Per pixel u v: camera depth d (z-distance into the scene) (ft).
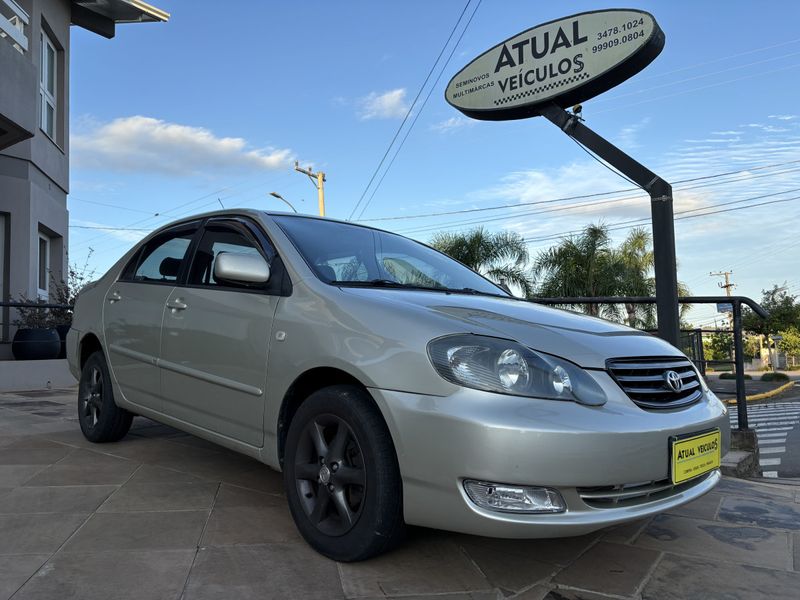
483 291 12.33
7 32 24.63
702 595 8.13
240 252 11.30
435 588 7.95
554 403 7.48
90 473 12.44
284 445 9.52
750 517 11.39
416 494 7.69
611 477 7.40
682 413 8.56
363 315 8.69
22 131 25.54
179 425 11.76
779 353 163.53
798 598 8.09
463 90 21.76
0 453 13.93
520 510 7.25
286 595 7.62
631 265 73.61
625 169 18.48
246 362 10.01
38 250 33.76
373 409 8.25
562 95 19.54
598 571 8.75
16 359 29.19
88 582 7.81
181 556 8.63
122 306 13.61
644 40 17.57
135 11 42.57
